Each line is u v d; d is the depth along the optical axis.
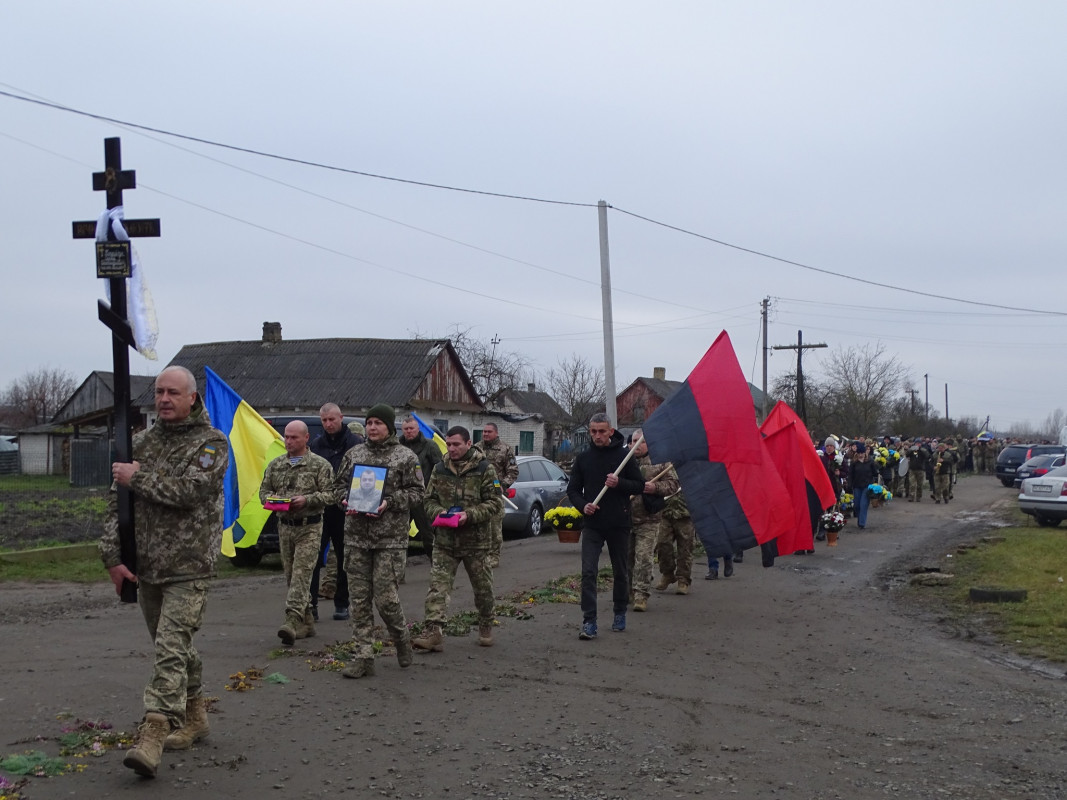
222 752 5.50
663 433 10.82
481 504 8.33
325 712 6.39
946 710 6.89
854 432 59.31
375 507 7.24
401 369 35.47
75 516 21.88
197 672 5.56
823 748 5.93
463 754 5.63
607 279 24.39
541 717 6.43
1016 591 11.74
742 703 6.94
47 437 41.81
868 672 8.07
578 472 9.38
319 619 9.74
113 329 5.24
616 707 6.73
